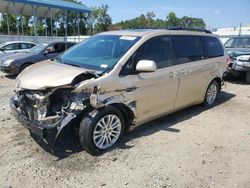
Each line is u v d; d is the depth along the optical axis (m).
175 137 5.04
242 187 3.61
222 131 5.45
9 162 4.01
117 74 4.35
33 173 3.76
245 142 4.98
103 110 4.21
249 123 5.98
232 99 7.99
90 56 4.88
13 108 4.43
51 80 4.01
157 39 5.12
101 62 4.59
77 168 3.90
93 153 4.25
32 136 4.80
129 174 3.80
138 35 4.98
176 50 5.50
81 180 3.64
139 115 4.80
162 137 5.01
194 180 3.72
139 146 4.60
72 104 3.96
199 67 6.09
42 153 4.26
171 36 5.48
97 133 4.23
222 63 7.00
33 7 22.61
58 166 3.94
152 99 4.96
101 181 3.63
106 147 4.39
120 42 4.91
